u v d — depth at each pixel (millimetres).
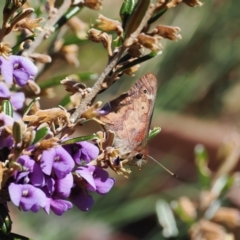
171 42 677
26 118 324
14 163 311
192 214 454
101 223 636
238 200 715
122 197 652
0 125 319
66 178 317
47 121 326
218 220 456
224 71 790
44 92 391
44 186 317
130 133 356
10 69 322
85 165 328
